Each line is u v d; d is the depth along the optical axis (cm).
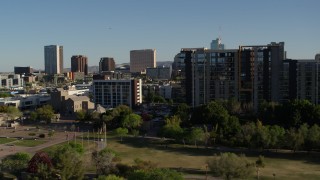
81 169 15838
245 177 15862
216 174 16125
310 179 16725
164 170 13350
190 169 18588
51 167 15388
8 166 17088
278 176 17175
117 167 17000
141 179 12794
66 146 18738
